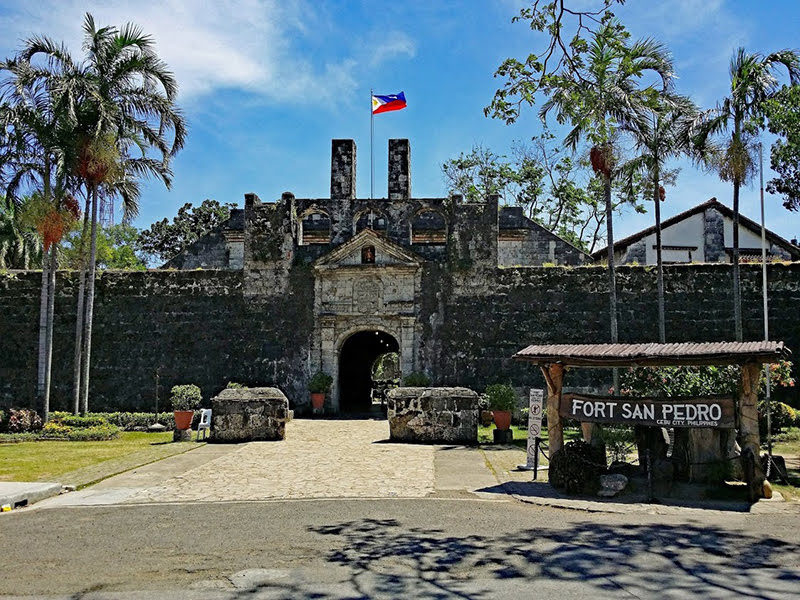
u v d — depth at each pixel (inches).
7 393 1131.3
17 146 901.2
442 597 253.8
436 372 1107.9
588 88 450.9
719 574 279.4
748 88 798.5
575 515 398.9
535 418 584.4
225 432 780.6
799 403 1032.2
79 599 255.1
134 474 554.9
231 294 1147.3
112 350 1138.0
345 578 277.9
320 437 815.1
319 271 1140.5
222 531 361.7
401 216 1165.1
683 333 1075.3
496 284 1118.4
